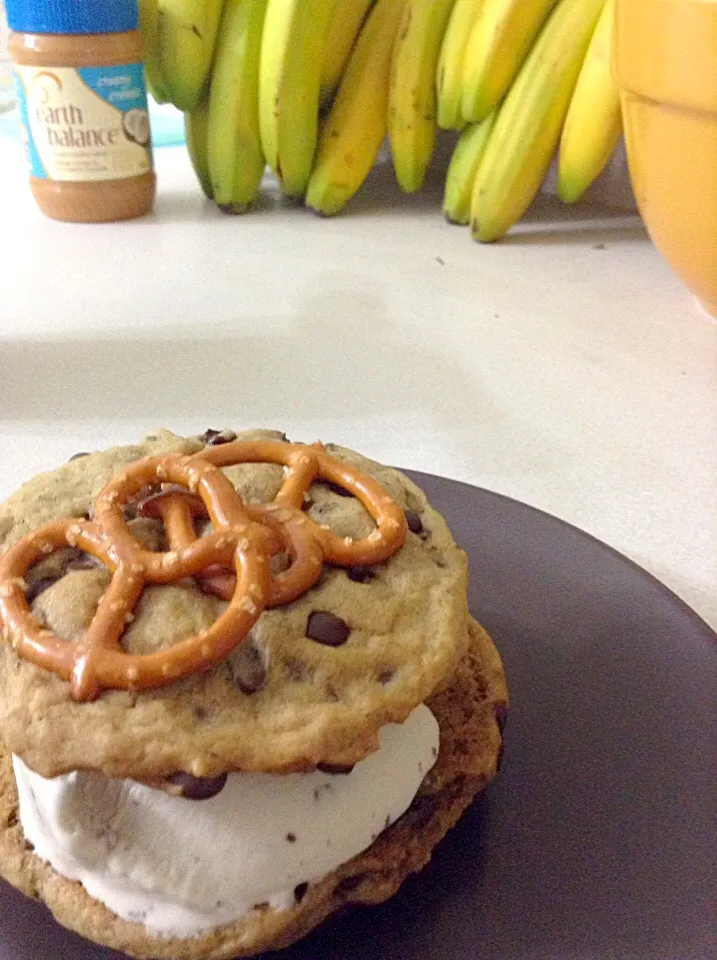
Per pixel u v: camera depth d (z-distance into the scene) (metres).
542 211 0.62
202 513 0.22
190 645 0.19
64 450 0.35
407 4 0.53
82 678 0.18
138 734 0.18
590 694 0.25
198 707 0.19
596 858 0.21
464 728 0.24
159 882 0.20
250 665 0.20
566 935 0.20
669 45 0.36
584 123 0.51
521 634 0.27
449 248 0.56
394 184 0.68
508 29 0.50
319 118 0.60
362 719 0.19
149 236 0.57
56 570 0.21
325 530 0.21
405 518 0.23
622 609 0.27
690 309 0.48
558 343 0.44
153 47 0.56
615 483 0.34
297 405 0.39
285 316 0.47
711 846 0.21
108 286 0.50
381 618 0.21
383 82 0.57
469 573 0.29
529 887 0.21
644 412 0.38
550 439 0.37
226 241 0.57
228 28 0.55
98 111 0.55
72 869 0.21
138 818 0.20
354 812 0.21
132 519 0.22
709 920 0.20
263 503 0.22
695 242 0.40
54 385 0.40
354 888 0.21
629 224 0.60
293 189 0.61
